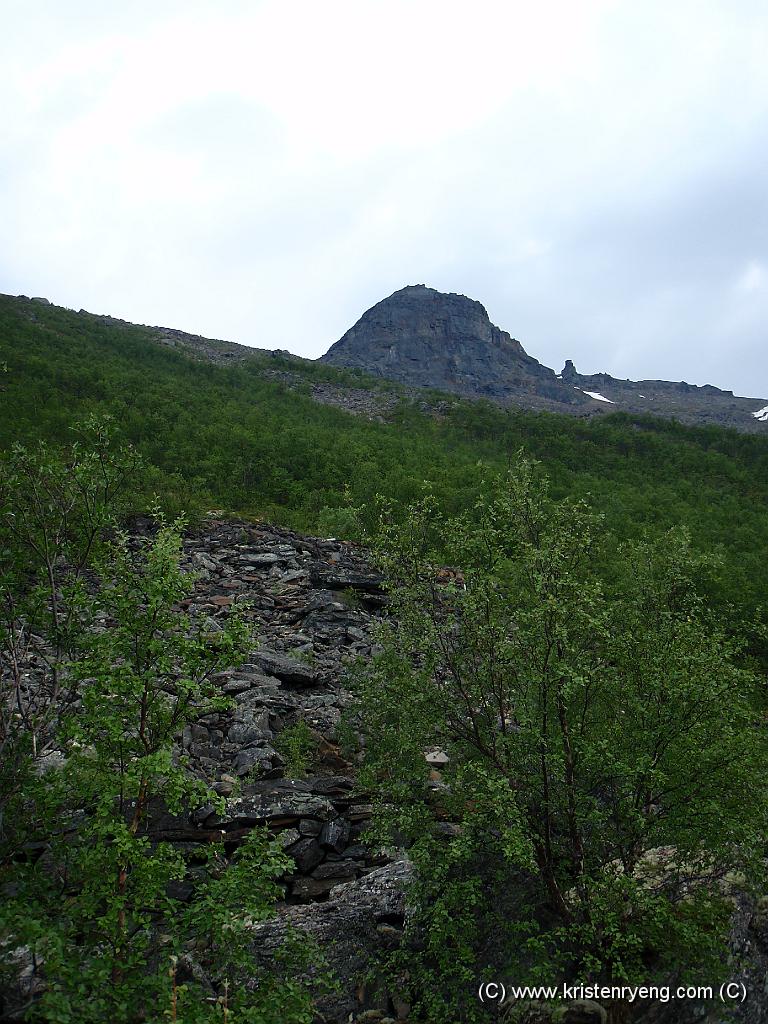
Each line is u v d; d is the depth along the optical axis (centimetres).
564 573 852
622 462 7206
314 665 1583
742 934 792
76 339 8281
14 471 791
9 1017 604
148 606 680
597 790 853
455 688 888
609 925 701
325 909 856
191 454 4138
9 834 671
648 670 853
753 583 2842
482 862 806
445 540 955
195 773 1098
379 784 921
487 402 11575
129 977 553
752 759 815
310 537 2730
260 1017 548
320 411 7850
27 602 761
